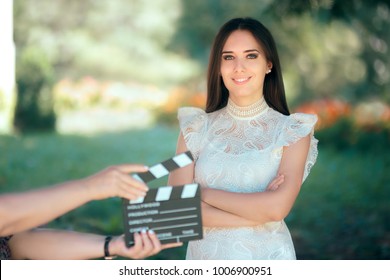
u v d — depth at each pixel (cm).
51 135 1473
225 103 370
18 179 1014
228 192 331
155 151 1321
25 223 235
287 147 343
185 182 349
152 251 257
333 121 1373
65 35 2283
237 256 334
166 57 2275
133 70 2266
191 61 2256
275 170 342
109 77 2267
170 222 257
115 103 1880
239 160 341
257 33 346
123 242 258
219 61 355
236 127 353
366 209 876
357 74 1686
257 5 2086
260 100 355
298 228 797
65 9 2295
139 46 2289
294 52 1708
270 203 325
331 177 1071
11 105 1471
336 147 1323
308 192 975
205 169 345
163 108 1812
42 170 1088
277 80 360
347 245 729
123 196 241
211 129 357
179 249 685
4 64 1425
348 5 948
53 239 266
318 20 1454
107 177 239
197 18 2220
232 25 349
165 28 2286
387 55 1562
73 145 1349
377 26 1502
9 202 232
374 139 1309
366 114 1407
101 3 2347
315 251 712
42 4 2272
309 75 1705
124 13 2356
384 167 1128
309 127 346
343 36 1675
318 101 1577
